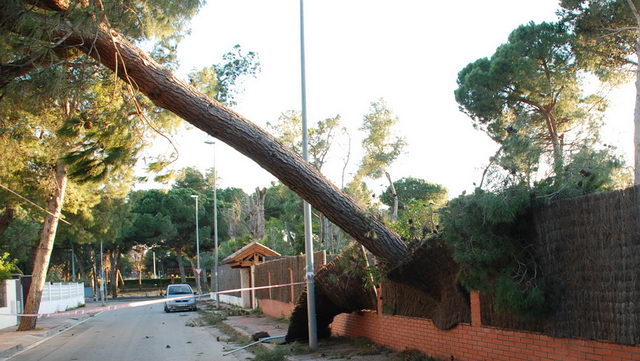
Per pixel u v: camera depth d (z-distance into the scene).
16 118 13.56
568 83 21.73
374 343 12.62
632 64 20.73
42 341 19.92
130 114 10.91
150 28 10.38
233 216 45.06
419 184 43.75
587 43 20.84
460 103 24.36
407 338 11.12
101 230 38.62
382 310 12.30
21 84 9.15
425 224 10.07
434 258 9.14
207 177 69.44
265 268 26.36
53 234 23.88
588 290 6.38
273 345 14.12
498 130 22.72
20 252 43.47
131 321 28.17
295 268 20.17
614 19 19.86
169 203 60.53
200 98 9.30
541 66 22.45
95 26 8.87
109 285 73.25
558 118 22.86
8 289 27.70
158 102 9.46
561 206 6.73
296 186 9.38
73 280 58.03
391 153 27.33
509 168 7.02
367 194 25.31
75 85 10.05
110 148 10.23
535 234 7.16
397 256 9.50
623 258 5.91
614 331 6.00
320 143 28.09
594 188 6.87
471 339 8.88
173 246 65.06
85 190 26.00
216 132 9.32
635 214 5.77
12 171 20.22
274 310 24.05
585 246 6.41
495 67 22.38
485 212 6.98
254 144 9.23
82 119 10.11
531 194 6.94
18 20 8.54
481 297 8.61
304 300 13.45
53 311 36.41
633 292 5.79
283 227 46.31
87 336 20.81
